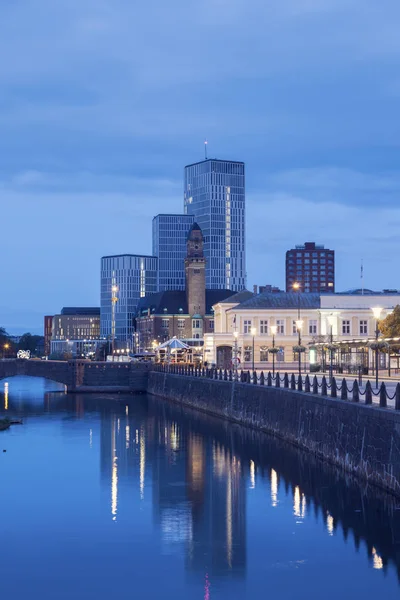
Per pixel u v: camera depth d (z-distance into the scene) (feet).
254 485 202.28
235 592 128.26
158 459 249.14
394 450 164.55
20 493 199.00
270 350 380.37
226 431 315.37
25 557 147.54
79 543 155.43
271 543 151.94
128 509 181.27
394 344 347.56
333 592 127.24
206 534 159.12
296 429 249.34
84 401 520.83
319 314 568.41
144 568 140.67
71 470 230.48
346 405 198.70
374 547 147.74
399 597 124.77
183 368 509.35
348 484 192.03
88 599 127.24
